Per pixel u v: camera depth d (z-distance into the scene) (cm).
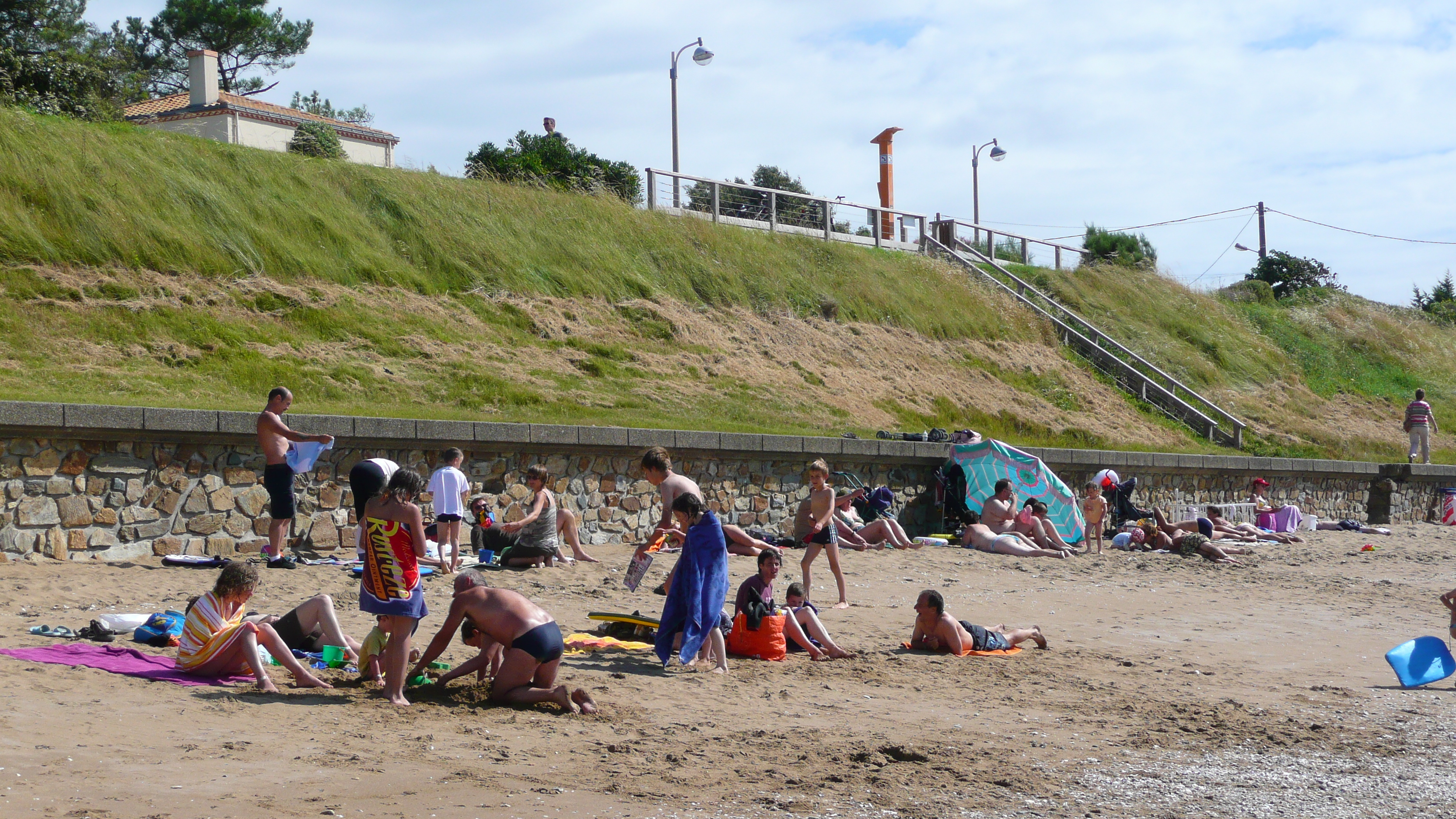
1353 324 4297
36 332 1471
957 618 1117
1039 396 2741
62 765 505
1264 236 5784
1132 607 1257
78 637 800
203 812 458
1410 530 2630
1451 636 912
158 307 1638
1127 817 524
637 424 1748
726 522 1617
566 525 1317
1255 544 2052
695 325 2319
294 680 712
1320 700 807
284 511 1148
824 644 906
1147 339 3441
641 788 531
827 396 2234
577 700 680
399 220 2175
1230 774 606
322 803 480
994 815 518
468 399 1697
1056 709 749
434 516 1267
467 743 596
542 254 2306
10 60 2681
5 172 1698
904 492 1870
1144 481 2273
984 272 3394
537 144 3203
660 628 827
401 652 682
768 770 572
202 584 1034
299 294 1823
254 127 4103
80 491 1104
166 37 5966
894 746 624
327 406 1505
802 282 2728
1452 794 579
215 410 1278
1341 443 3184
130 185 1838
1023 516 1756
